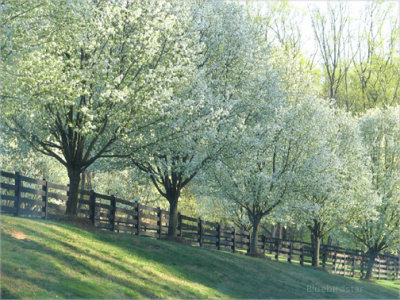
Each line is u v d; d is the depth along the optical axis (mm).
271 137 23875
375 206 32781
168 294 13234
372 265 34406
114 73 17312
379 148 34719
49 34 15758
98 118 16734
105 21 16844
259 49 24422
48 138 18953
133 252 16500
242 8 23781
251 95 23625
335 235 36219
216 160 21453
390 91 51469
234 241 27422
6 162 22750
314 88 29953
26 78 14344
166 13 18766
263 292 17094
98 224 19422
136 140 18781
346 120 32281
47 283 10938
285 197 25188
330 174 27047
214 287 15812
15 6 14297
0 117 16031
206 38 22094
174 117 18250
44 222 16203
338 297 20016
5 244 12430
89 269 12906
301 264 32094
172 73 17703
